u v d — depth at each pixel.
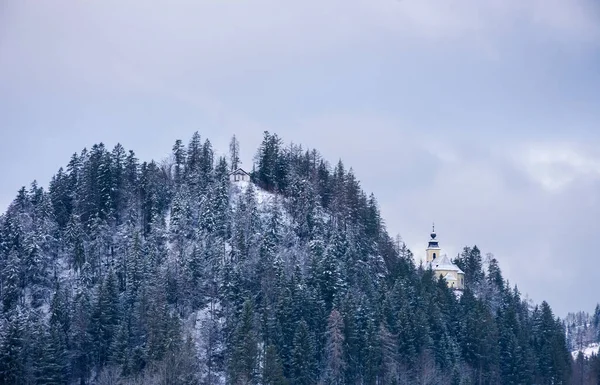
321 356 184.75
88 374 183.12
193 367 171.25
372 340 183.12
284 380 162.25
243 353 167.38
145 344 176.38
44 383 165.88
